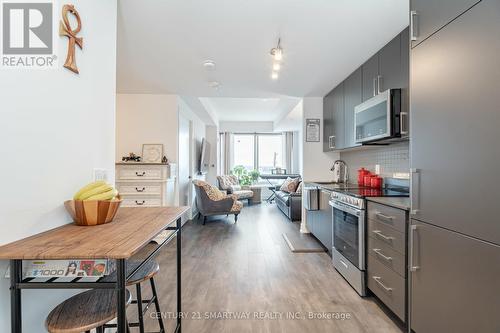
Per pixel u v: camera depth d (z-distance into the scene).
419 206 1.49
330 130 3.96
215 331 1.80
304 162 4.34
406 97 2.12
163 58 2.78
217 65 2.96
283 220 5.33
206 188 5.01
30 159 1.01
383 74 2.47
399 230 1.76
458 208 1.22
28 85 1.01
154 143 4.19
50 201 1.11
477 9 1.11
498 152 1.03
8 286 0.92
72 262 0.85
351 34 2.25
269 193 8.89
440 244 1.34
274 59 2.75
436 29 1.35
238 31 2.21
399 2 1.81
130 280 1.19
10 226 0.92
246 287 2.43
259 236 4.14
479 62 1.11
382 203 1.96
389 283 1.88
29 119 1.01
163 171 3.75
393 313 1.99
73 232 1.05
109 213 1.21
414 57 1.52
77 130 1.29
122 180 3.74
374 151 3.31
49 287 0.83
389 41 2.37
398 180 2.77
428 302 1.44
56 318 0.94
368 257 2.21
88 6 1.38
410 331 1.62
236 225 4.90
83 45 1.34
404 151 2.68
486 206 1.08
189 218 5.38
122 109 4.17
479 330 1.12
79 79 1.31
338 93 3.63
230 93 4.12
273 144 9.00
